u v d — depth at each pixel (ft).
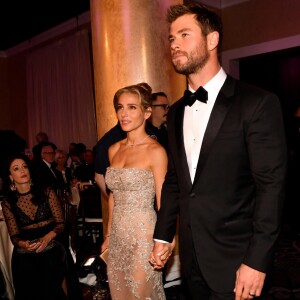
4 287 11.00
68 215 11.96
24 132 34.27
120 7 11.16
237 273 4.80
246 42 21.97
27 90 32.91
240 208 5.07
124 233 7.66
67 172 21.03
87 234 18.08
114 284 7.86
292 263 13.46
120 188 7.76
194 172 5.36
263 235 4.62
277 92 24.04
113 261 7.87
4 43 32.89
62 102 29.96
